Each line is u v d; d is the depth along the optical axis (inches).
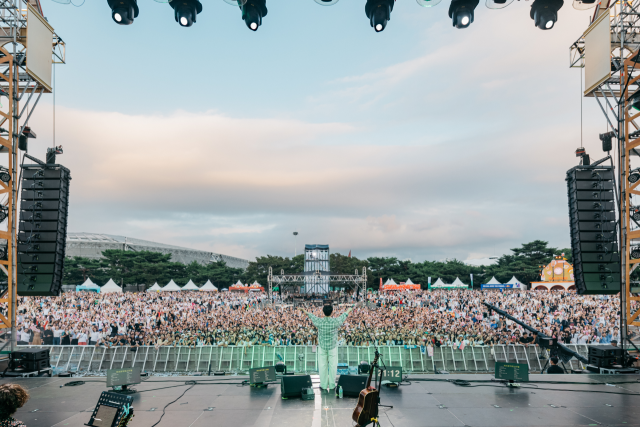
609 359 562.9
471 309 1690.5
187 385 465.1
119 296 2378.2
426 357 1026.7
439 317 1441.9
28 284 566.6
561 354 709.3
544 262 3870.6
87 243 6048.2
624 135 619.5
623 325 601.3
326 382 436.1
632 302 633.6
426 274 4153.5
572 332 1194.0
